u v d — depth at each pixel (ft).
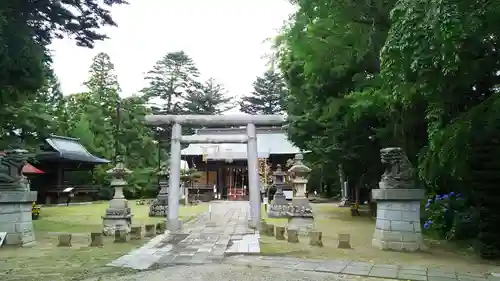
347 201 85.35
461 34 20.44
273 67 67.05
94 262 26.27
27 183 34.94
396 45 22.77
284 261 26.73
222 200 115.85
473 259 27.45
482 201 28.84
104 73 147.33
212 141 49.65
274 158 117.80
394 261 26.76
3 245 31.86
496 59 27.66
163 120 49.32
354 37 42.29
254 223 46.37
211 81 166.61
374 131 47.70
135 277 22.26
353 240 36.55
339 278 22.33
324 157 57.06
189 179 100.53
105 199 118.73
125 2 40.40
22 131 70.38
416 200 30.96
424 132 42.37
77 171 118.32
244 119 50.01
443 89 27.94
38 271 23.63
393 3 35.96
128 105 129.59
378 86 42.04
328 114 49.24
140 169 125.29
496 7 20.70
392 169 32.14
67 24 39.81
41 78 40.16
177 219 45.29
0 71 35.63
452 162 29.53
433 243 33.73
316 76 49.93
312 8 42.39
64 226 48.57
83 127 120.78
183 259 27.40
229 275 22.70
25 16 36.99
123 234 34.86
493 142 28.84
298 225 41.45
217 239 36.65
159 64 161.58
